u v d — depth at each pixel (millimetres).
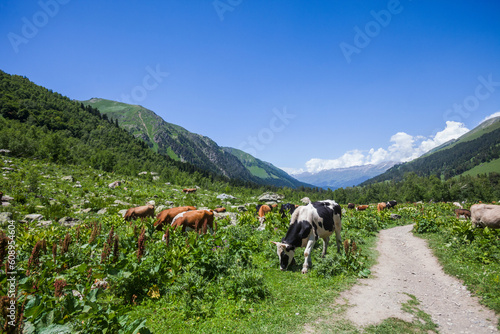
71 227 14531
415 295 7617
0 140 48281
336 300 6969
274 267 9352
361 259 10430
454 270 9141
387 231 18062
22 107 135125
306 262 9023
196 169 172375
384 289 7867
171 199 29984
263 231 14359
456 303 7105
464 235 11703
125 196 27766
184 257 7848
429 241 13367
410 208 27281
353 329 5602
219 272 7805
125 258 7094
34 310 4016
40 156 48281
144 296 6434
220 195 36656
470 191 104000
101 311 4496
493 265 8828
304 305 6613
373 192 146125
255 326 5605
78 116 168250
